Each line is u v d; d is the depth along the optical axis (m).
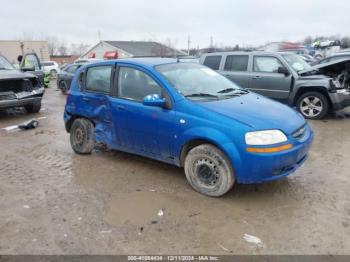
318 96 8.30
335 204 3.88
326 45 25.12
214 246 3.14
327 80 8.13
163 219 3.61
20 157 5.81
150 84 4.58
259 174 3.75
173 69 4.80
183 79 4.66
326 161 5.31
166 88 4.38
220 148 3.88
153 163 5.28
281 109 4.37
